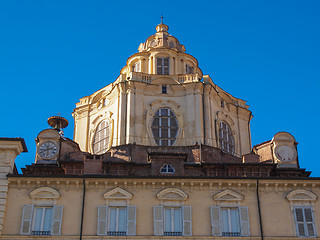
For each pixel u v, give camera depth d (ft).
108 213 129.08
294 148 157.58
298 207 132.05
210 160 160.45
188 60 196.95
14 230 125.90
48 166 150.41
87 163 140.67
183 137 170.60
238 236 127.75
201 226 128.57
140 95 175.01
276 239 127.75
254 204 132.16
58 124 181.47
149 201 130.62
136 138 167.94
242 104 195.52
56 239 125.29
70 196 130.52
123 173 147.54
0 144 134.62
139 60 194.59
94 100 190.39
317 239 127.95
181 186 132.98
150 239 125.90
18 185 131.13
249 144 187.62
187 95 176.45
